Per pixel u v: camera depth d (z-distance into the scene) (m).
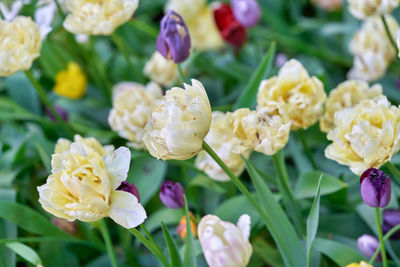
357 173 0.99
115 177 0.98
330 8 1.70
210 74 1.59
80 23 1.19
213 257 0.94
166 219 1.21
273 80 1.10
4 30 1.19
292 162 1.34
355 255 1.06
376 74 1.31
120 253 1.28
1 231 1.21
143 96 1.22
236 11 1.34
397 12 1.44
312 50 1.52
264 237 1.21
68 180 0.96
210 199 1.28
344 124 1.00
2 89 1.61
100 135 1.38
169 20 1.12
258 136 1.03
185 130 0.94
